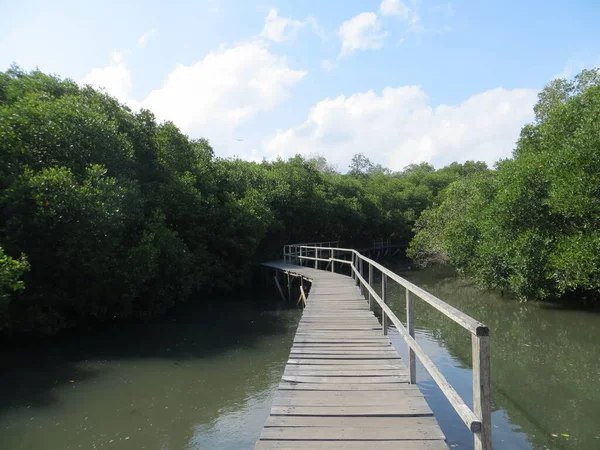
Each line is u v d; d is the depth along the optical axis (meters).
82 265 8.92
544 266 10.34
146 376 7.14
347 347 5.69
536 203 11.02
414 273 22.58
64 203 8.11
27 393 6.43
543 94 15.65
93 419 5.57
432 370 2.96
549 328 9.54
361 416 3.54
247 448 4.83
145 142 13.35
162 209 12.77
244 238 16.16
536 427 4.90
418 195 38.97
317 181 26.72
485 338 2.09
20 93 10.55
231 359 8.05
